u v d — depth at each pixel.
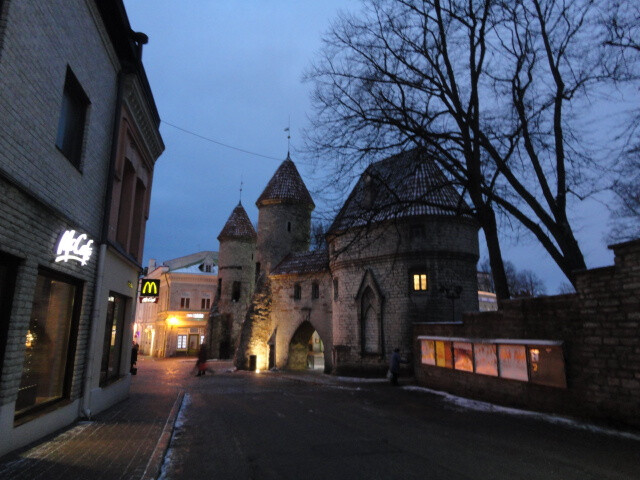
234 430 9.25
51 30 7.07
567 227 14.30
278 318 34.41
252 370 32.25
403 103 16.47
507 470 6.27
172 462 6.64
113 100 10.89
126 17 10.44
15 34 5.89
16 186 6.06
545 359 11.52
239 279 46.16
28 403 7.30
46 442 7.14
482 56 15.58
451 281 23.80
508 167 16.69
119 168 11.59
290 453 7.24
